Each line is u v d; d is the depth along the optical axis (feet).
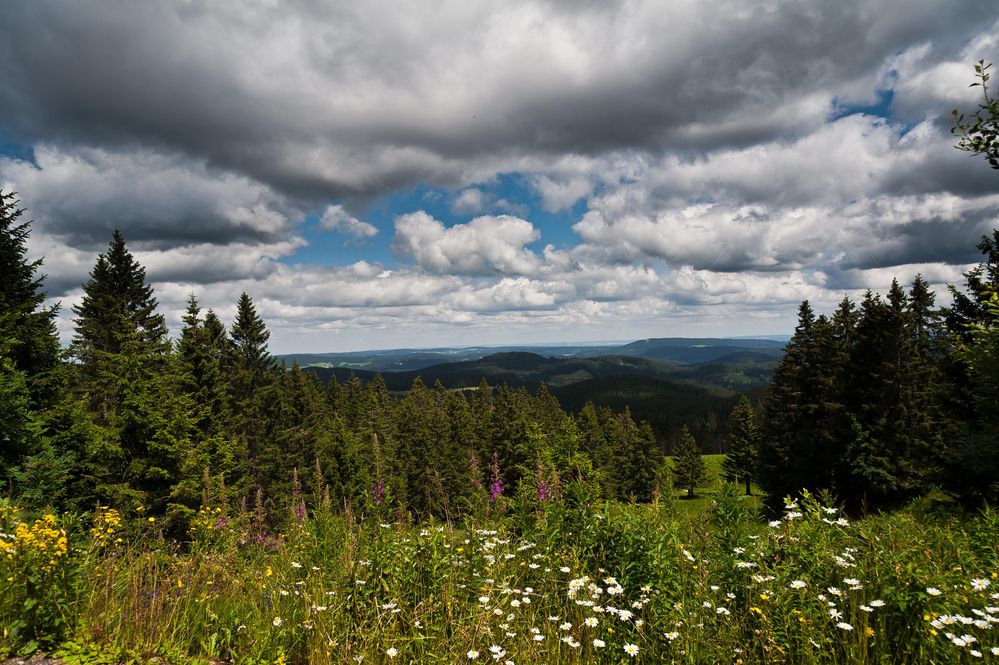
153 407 51.42
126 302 118.32
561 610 12.78
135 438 49.16
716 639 11.10
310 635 12.37
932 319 100.63
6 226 67.00
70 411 48.16
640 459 205.98
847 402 85.30
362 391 343.26
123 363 52.21
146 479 47.75
